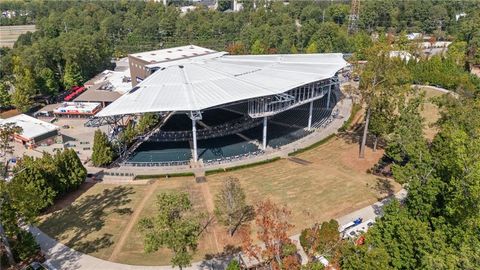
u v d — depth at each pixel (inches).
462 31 6599.4
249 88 3346.5
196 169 2992.1
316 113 4195.4
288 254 1578.5
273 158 3122.5
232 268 1712.6
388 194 2500.0
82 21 7628.0
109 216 2351.1
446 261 1378.0
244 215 2290.8
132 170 3011.8
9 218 1909.4
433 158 2032.5
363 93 2955.2
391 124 2896.2
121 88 4985.2
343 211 2330.2
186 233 1557.6
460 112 2556.6
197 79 3644.2
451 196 1704.0
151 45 7352.4
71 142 3673.7
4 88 4463.6
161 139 3651.6
